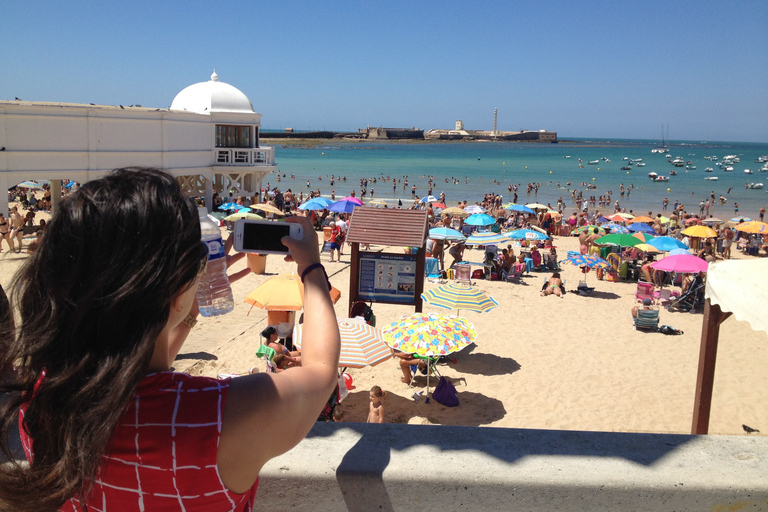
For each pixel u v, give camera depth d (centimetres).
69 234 98
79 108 2480
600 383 1126
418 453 181
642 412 1009
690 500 173
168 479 103
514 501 173
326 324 131
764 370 1157
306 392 116
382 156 14050
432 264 2102
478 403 1038
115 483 104
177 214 104
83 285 97
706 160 14900
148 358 100
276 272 1988
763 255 2773
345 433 192
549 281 1855
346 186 7356
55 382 95
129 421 102
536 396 1070
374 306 1636
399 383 1106
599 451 185
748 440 193
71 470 97
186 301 112
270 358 941
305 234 146
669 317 1595
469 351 1288
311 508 176
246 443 106
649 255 2281
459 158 13762
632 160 13962
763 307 445
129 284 95
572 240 3191
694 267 1627
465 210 3584
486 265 2098
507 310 1634
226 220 2672
